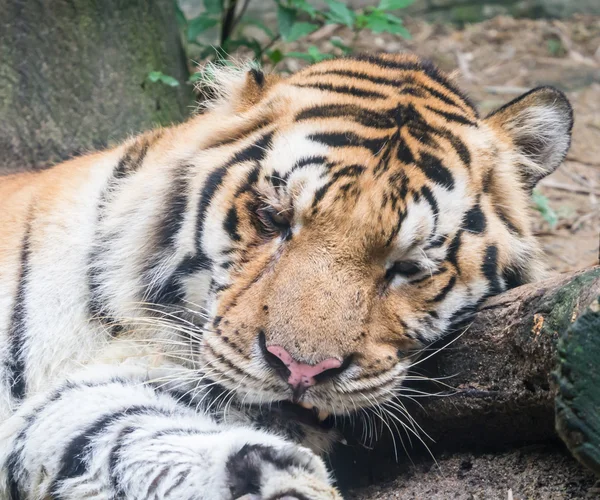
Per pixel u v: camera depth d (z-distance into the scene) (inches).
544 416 203.9
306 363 202.4
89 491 202.1
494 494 207.0
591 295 174.1
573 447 161.8
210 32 596.1
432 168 225.3
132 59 398.6
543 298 195.8
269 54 453.4
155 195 245.1
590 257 402.9
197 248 234.4
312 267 209.9
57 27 382.0
